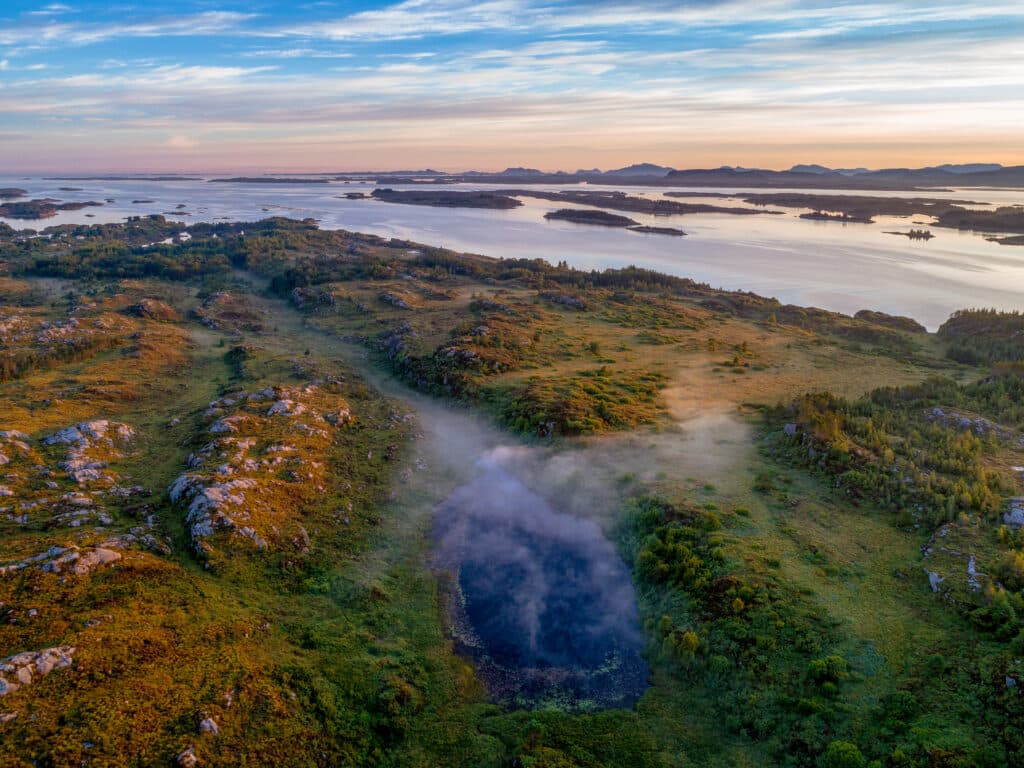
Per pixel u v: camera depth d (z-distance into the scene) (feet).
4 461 219.00
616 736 131.34
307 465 232.73
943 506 178.60
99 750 109.19
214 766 113.09
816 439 223.92
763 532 179.63
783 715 126.21
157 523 190.39
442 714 139.54
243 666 137.28
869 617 144.56
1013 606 136.15
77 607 144.66
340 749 125.90
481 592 180.14
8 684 116.88
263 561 179.83
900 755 110.22
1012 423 241.96
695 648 145.38
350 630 160.45
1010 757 106.01
